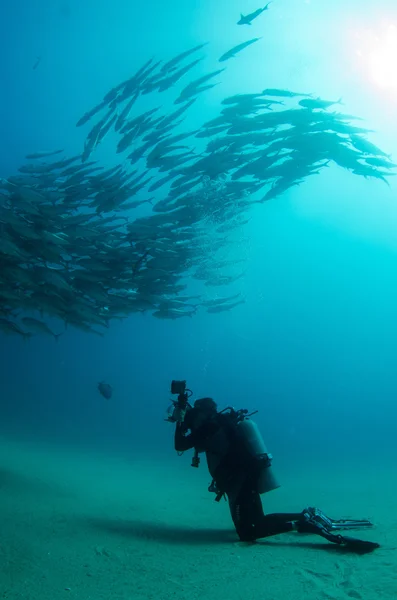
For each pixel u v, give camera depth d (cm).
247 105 913
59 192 966
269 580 282
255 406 5525
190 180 1006
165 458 1440
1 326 894
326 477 1030
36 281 870
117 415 3641
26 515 489
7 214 805
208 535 452
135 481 914
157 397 6588
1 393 5222
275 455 1562
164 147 947
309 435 2467
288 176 935
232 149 938
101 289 941
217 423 431
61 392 6288
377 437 2350
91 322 942
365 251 5409
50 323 5253
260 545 391
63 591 280
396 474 1041
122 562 343
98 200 959
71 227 890
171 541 419
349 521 406
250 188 996
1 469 773
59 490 679
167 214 984
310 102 852
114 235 984
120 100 981
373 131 828
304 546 376
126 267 976
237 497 411
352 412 4916
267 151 921
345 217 4625
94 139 992
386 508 570
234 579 290
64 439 1759
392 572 277
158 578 302
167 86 963
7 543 379
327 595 248
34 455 1188
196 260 1084
